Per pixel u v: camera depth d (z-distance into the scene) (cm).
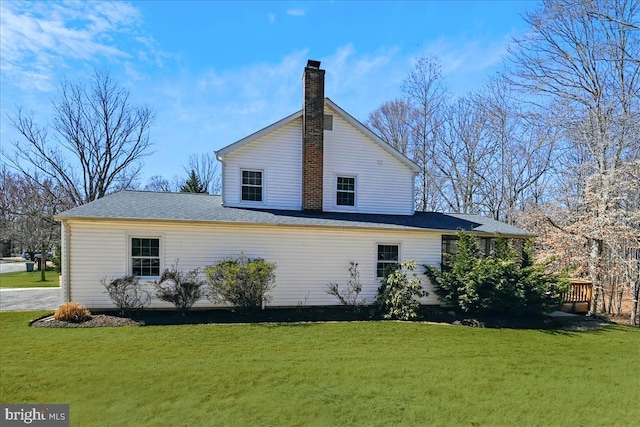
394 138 3145
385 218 1471
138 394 526
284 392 548
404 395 552
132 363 663
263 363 683
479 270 1201
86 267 1104
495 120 2609
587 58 1836
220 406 493
